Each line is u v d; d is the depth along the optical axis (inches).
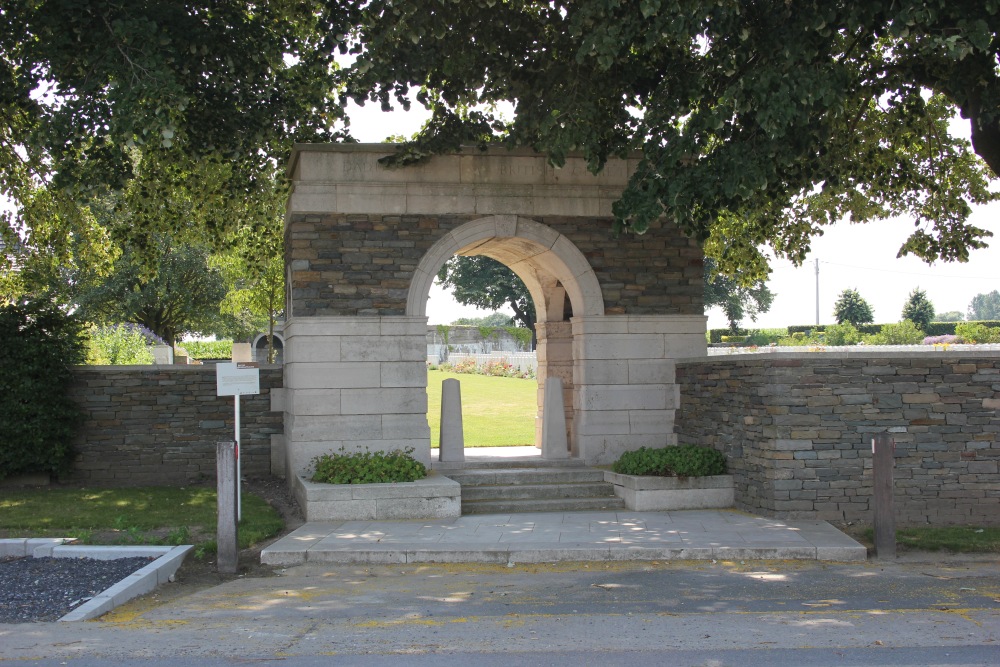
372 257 506.3
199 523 438.6
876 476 380.5
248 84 541.0
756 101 382.9
